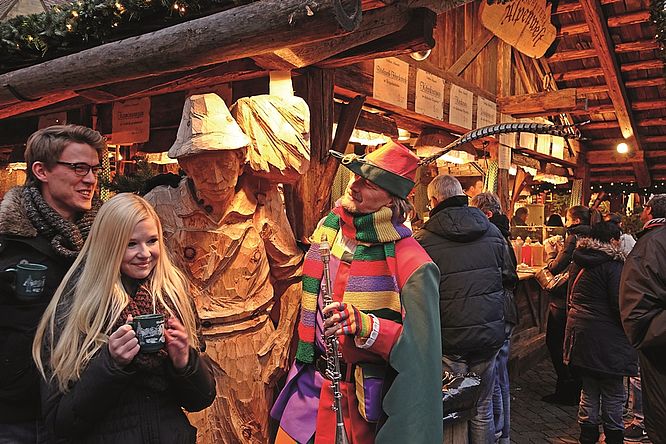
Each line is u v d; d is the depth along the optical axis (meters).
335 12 2.12
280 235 2.95
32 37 3.61
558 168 9.91
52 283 1.73
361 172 2.21
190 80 3.59
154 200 2.74
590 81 8.58
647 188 10.91
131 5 3.05
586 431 4.18
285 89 3.26
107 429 1.54
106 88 3.91
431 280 2.16
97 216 1.66
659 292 2.79
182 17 2.92
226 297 2.72
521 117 7.65
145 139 4.39
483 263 3.31
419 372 2.05
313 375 2.41
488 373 3.38
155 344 1.51
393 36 3.09
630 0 6.74
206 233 2.66
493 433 3.48
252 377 2.79
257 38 2.37
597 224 4.12
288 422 2.39
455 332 3.27
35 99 3.59
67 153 1.83
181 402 1.71
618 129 9.73
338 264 2.34
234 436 2.73
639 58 7.61
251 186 2.84
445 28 6.14
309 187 3.51
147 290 1.69
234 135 2.53
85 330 1.56
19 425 1.71
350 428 2.23
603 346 3.97
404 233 2.24
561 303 5.29
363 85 4.37
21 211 1.76
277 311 3.11
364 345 2.07
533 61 8.16
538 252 7.98
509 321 4.00
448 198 3.45
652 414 2.91
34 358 1.57
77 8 3.38
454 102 6.10
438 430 2.06
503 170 7.52
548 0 7.09
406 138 6.61
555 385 6.05
